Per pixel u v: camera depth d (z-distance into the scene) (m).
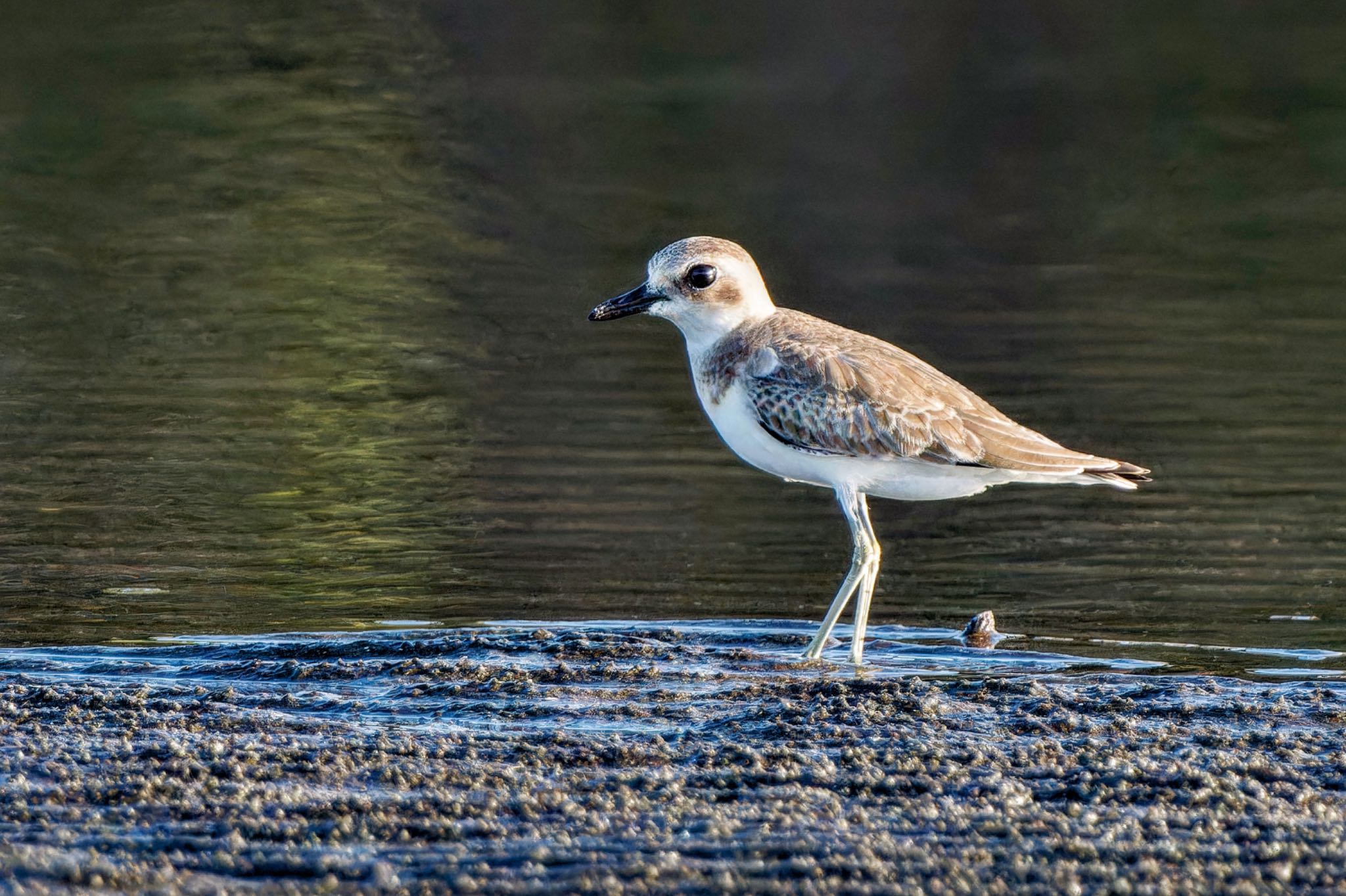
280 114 28.19
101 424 18.14
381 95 29.03
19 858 8.07
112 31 30.34
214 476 16.62
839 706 10.55
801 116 29.00
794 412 12.20
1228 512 15.73
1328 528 15.19
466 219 25.52
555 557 14.52
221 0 31.95
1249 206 26.48
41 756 9.56
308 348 20.95
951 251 25.27
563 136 28.19
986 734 10.09
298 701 10.77
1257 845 8.34
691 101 29.22
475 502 16.06
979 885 7.95
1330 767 9.43
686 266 12.69
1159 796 9.00
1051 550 14.78
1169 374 20.14
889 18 30.77
